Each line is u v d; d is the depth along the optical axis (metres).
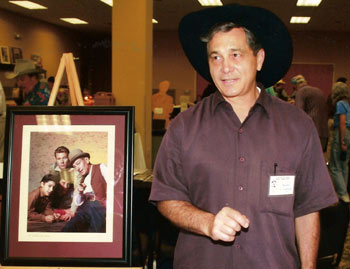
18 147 1.25
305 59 13.26
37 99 3.70
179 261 1.20
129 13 4.86
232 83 1.11
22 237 1.21
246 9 1.12
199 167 1.14
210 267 1.13
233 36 1.09
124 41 4.89
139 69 4.88
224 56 1.10
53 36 12.34
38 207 1.22
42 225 1.21
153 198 1.17
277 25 1.16
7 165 1.23
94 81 14.88
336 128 4.75
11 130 1.25
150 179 2.08
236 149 1.13
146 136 4.93
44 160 1.24
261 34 1.18
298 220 1.23
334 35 13.02
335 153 4.71
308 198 1.18
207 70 1.37
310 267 1.18
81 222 1.21
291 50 1.25
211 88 2.83
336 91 4.76
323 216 2.35
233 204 1.11
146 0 4.85
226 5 1.14
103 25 12.50
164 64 13.85
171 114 5.93
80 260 1.19
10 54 10.02
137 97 4.89
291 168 1.13
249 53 1.11
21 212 1.22
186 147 1.15
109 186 1.22
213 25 1.21
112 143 1.24
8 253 1.21
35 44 11.33
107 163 1.23
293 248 1.15
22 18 10.67
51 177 1.23
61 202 1.22
